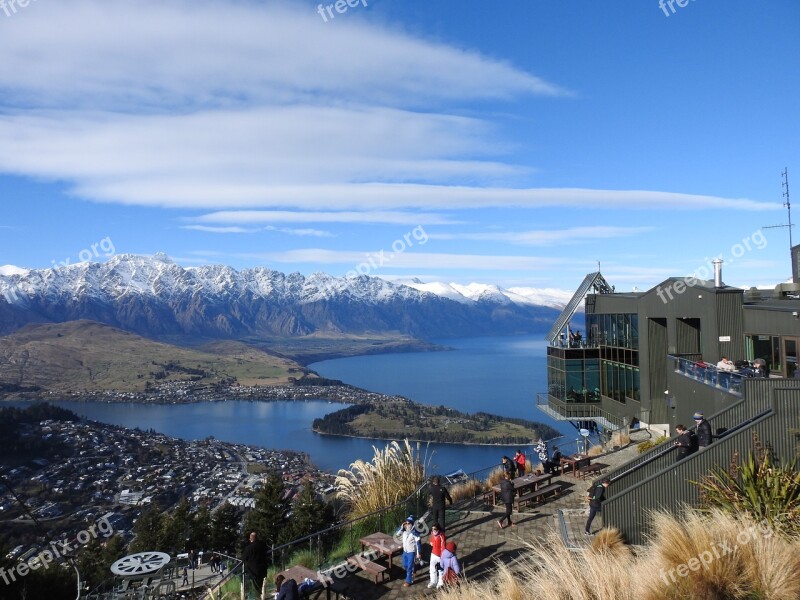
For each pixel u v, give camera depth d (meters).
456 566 9.50
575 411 34.56
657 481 10.99
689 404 18.70
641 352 27.00
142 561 12.20
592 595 7.03
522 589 7.53
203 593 12.24
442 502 12.03
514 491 13.34
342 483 15.12
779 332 17.73
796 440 10.73
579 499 14.67
